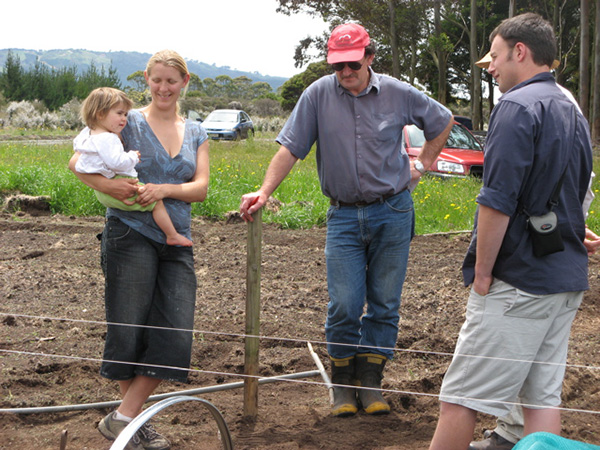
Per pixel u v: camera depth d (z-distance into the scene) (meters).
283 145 3.86
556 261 2.82
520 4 40.66
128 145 3.40
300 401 4.06
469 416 2.93
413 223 3.98
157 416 3.80
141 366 3.33
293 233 9.17
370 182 3.79
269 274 6.88
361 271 3.89
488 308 2.87
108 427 3.33
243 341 4.94
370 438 3.59
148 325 3.39
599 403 4.10
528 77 2.89
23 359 4.39
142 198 3.26
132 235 3.31
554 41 2.91
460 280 6.75
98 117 3.27
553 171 2.76
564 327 2.92
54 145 20.08
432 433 3.65
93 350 4.60
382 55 42.84
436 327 5.31
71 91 47.00
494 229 2.77
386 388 4.20
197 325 5.18
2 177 11.23
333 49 3.68
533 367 2.95
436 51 37.91
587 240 3.19
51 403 3.86
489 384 2.88
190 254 3.49
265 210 10.09
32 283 6.19
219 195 10.51
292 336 5.05
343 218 3.88
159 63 3.38
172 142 3.46
